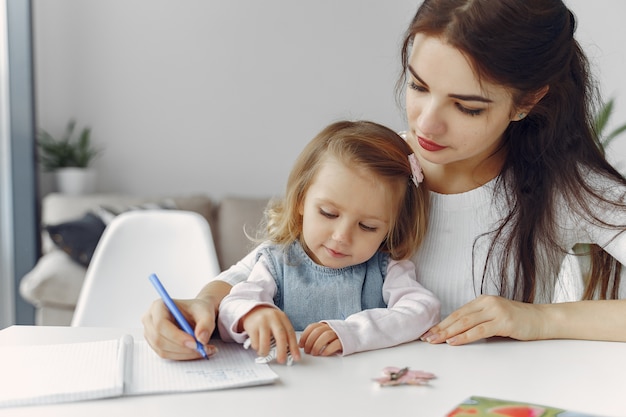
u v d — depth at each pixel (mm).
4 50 3387
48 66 3797
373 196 993
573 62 1067
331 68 3797
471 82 913
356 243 1011
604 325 964
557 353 905
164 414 672
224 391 739
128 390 727
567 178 1104
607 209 1093
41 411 678
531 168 1121
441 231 1173
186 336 811
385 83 3762
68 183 3602
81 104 3826
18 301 3400
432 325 993
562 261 1214
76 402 702
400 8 3719
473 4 906
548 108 1071
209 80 3830
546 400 734
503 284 1146
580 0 3533
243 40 3816
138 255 1598
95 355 833
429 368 834
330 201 992
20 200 3408
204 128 3842
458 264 1167
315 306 1073
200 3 3799
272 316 853
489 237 1152
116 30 3803
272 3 3795
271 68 3820
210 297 966
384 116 3773
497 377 804
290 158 3848
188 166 3855
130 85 3824
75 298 2904
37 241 3438
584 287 1304
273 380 760
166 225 1623
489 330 939
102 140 3840
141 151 3846
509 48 910
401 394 739
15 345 899
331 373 808
